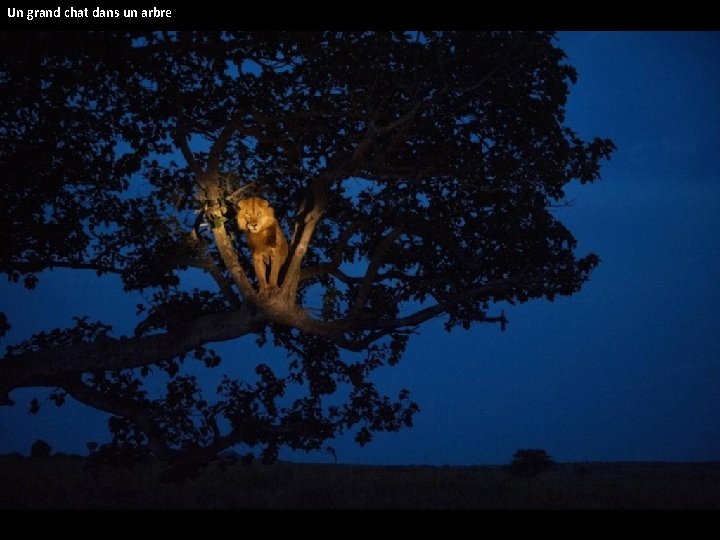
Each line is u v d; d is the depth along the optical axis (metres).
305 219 12.45
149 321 13.73
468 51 12.23
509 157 13.20
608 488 20.73
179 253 13.42
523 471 28.92
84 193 13.78
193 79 12.89
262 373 14.30
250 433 13.42
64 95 12.23
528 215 13.72
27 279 13.80
